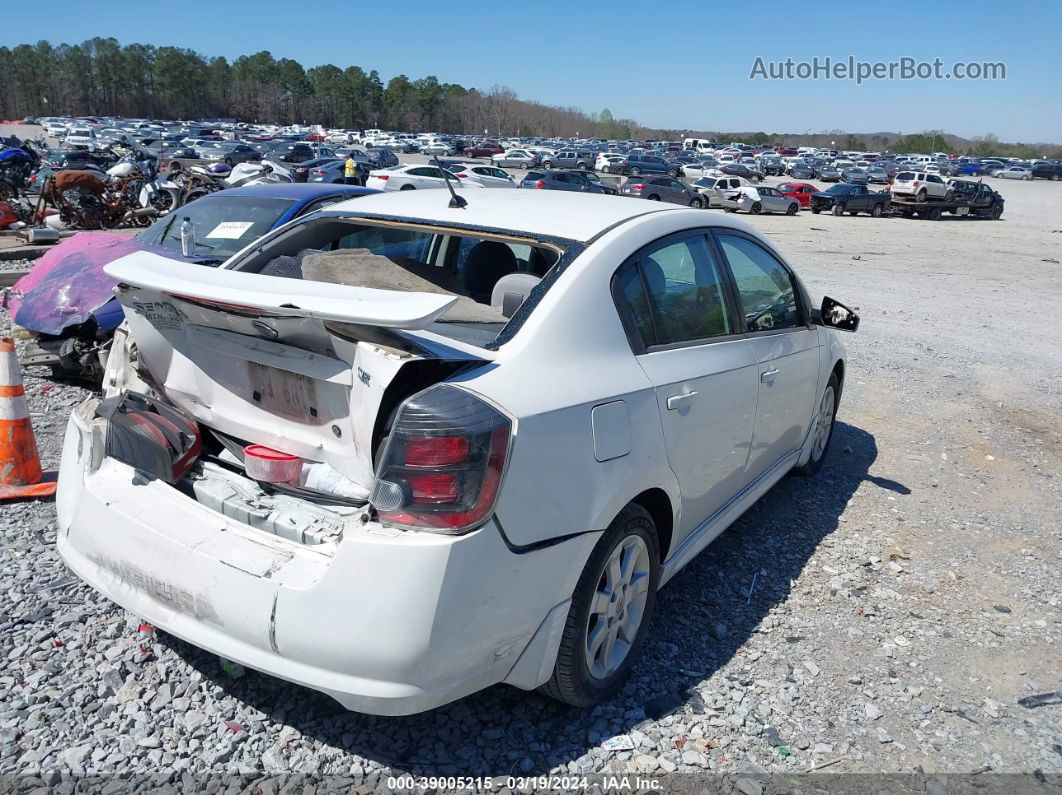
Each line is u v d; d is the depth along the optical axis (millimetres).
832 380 5250
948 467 5914
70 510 2916
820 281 16297
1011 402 7711
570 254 2920
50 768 2523
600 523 2668
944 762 2832
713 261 3658
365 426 2400
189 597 2457
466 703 2953
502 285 3084
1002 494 5457
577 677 2768
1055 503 5352
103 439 2961
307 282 2541
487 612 2355
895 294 14898
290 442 2670
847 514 4945
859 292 14938
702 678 3205
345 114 171875
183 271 2725
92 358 5836
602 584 2879
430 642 2246
